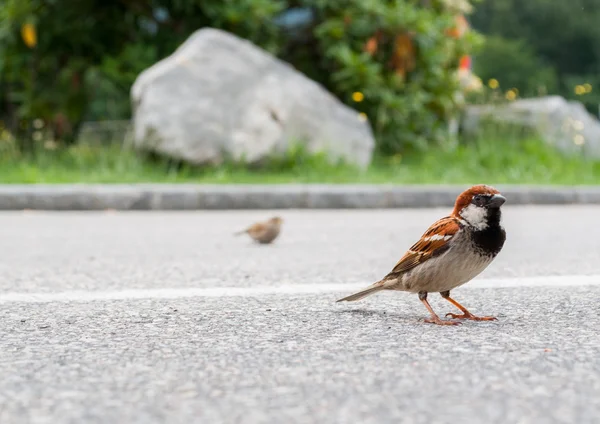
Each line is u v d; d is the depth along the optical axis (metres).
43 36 17.94
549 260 7.67
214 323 4.75
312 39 19.23
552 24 64.69
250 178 15.12
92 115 19.67
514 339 4.30
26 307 5.29
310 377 3.53
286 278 6.62
